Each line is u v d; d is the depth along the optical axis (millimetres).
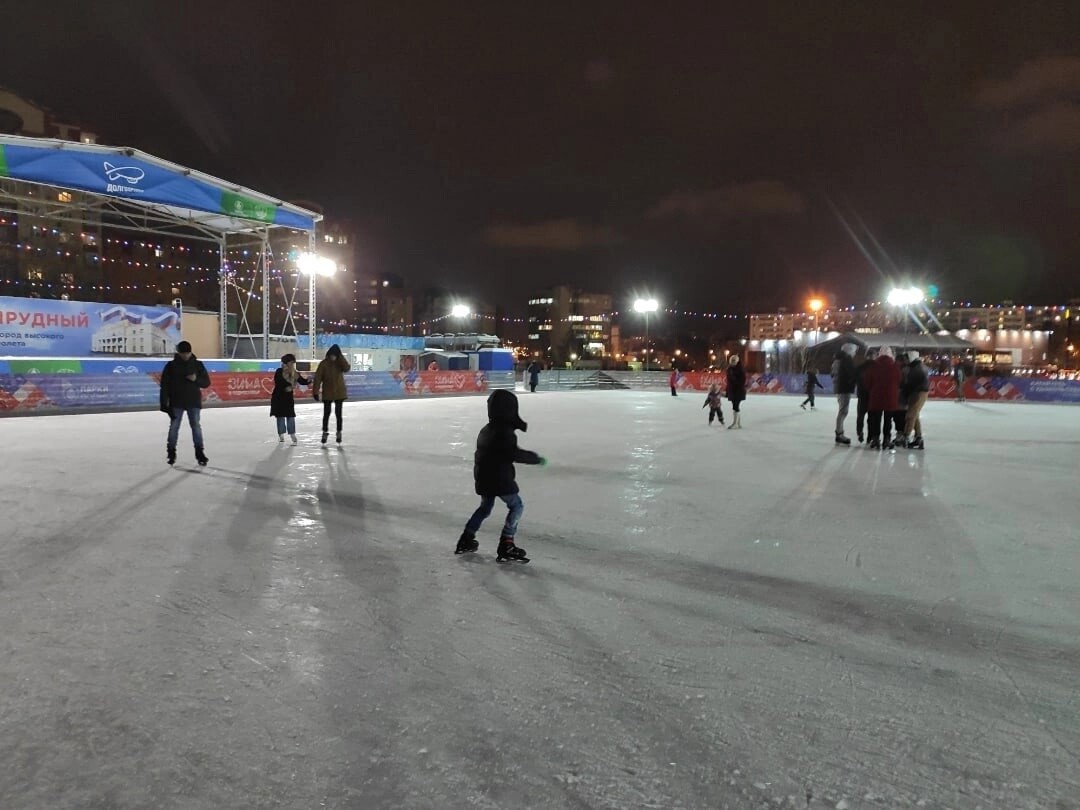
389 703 2711
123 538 5133
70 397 17375
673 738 2482
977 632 3477
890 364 10742
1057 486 7664
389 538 5211
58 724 2527
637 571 4441
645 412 19172
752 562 4660
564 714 2645
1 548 4840
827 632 3467
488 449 4598
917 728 2568
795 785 2215
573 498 6805
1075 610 3783
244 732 2490
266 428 13609
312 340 24422
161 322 23797
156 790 2152
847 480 7969
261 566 4477
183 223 24344
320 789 2168
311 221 23938
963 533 5484
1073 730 2557
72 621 3521
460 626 3498
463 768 2287
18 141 16094
